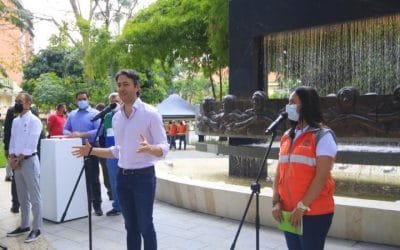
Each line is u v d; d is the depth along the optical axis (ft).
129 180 12.61
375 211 16.05
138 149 11.67
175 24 52.21
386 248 15.62
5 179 35.22
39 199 18.25
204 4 45.52
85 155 13.29
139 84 12.73
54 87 79.15
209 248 16.24
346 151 20.13
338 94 19.77
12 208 23.29
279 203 10.23
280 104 22.03
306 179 9.64
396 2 21.80
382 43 25.79
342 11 23.45
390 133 18.67
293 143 9.99
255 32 27.12
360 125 19.26
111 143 21.13
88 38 62.75
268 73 29.66
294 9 25.31
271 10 26.35
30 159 18.08
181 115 81.56
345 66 27.66
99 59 58.03
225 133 24.67
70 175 21.07
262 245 16.33
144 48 54.34
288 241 10.28
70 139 21.09
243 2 27.73
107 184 25.34
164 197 23.85
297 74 29.32
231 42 28.37
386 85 26.89
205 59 57.00
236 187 20.72
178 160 37.65
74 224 20.39
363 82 27.48
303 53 28.32
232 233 17.90
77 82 80.38
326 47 27.58
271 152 22.77
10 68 80.28
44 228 19.77
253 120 22.85
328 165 9.41
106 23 77.05
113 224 20.26
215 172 29.89
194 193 21.50
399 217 15.64
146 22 54.95
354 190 22.17
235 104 24.29
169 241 17.11
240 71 27.99
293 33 26.73
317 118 9.84
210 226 18.99
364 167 29.66
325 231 9.80
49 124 30.25
